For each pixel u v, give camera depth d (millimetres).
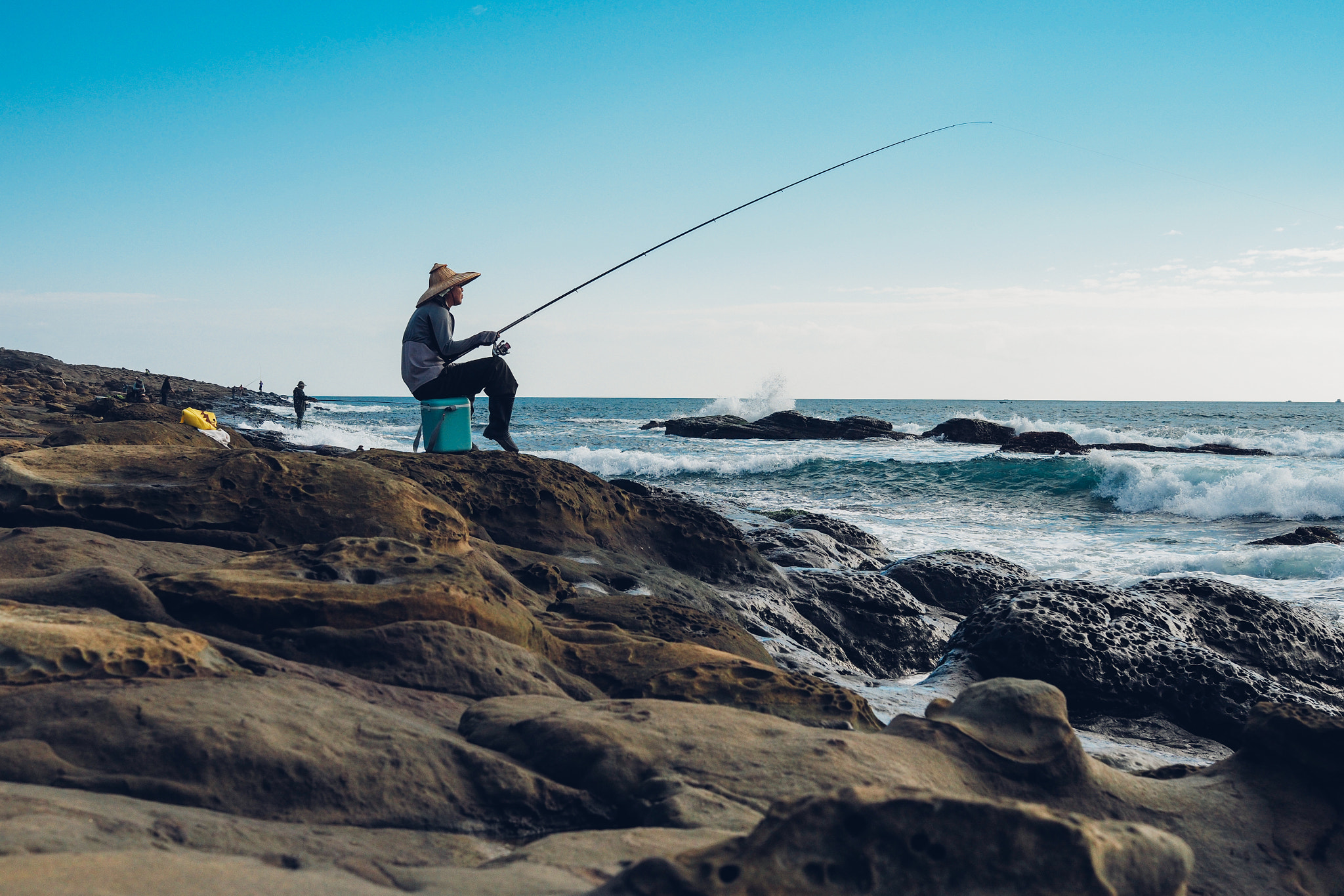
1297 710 2943
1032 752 2688
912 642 7285
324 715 2518
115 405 22734
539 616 4488
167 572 3715
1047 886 1586
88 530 4379
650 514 7031
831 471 23766
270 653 3170
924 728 2795
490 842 2240
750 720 2842
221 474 4746
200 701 2428
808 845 1571
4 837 1548
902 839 1598
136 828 1772
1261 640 6555
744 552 7176
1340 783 2752
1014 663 5762
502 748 2672
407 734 2504
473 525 5965
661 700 3098
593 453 26359
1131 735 5348
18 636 2631
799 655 5984
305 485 4824
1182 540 14375
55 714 2305
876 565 9328
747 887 1480
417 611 3443
